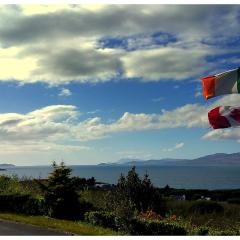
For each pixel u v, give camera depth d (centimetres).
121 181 2442
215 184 9369
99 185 3616
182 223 1816
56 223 1811
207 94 1606
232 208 2898
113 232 1683
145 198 2397
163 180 11200
